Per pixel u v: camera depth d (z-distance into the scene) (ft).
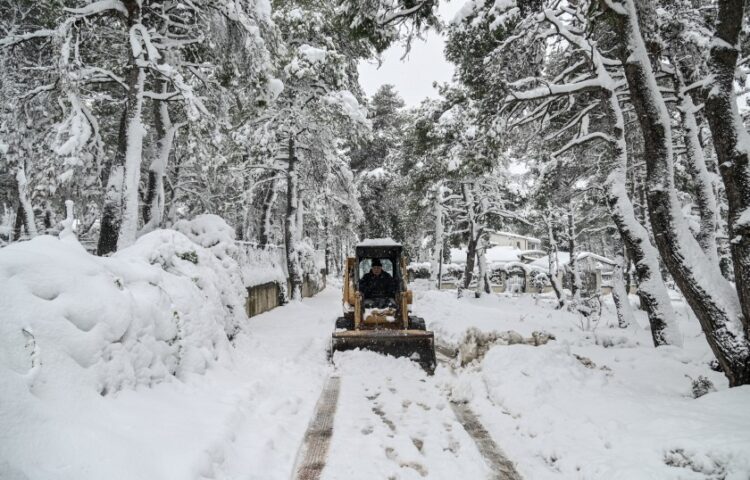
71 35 31.50
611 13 22.25
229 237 31.86
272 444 14.61
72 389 11.39
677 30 34.24
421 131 70.28
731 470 10.42
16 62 38.47
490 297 78.89
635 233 29.53
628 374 22.11
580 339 31.76
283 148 67.51
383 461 13.84
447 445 15.15
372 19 27.53
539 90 33.50
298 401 19.34
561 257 124.36
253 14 36.70
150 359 15.67
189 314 20.07
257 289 48.37
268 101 39.09
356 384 22.68
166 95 36.40
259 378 21.31
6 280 11.86
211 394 17.37
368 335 27.09
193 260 24.49
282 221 93.09
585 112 39.19
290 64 54.08
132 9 34.58
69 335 12.32
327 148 65.05
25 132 38.06
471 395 20.30
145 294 17.39
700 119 50.21
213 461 12.12
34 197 32.55
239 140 54.19
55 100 37.58
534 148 56.65
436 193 86.17
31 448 8.87
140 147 35.06
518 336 26.27
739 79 37.04
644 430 13.75
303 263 77.25
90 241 59.93
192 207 77.15
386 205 118.52
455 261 150.92
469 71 37.04
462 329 36.96
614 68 38.73
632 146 55.57
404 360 26.81
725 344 16.94
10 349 10.64
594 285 119.14
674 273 19.16
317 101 59.52
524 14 32.50
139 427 12.09
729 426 12.37
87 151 35.35
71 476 8.88
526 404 17.72
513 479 12.80
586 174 64.23
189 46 42.75
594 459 12.72
